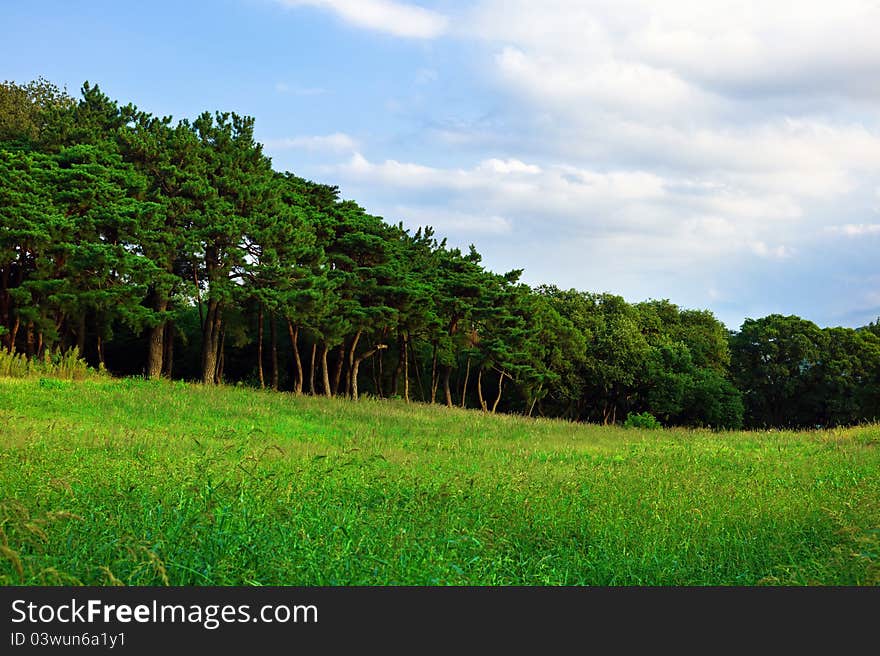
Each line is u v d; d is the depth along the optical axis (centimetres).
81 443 1518
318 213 4244
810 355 6519
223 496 855
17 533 609
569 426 3559
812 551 877
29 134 4278
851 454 1950
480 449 2236
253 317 4497
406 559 662
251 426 2430
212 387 3516
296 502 884
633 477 1473
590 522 980
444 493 1008
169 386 3291
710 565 826
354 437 2475
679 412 6156
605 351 5966
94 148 3459
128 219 3331
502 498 1115
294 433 2427
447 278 4878
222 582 600
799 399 6662
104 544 629
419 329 4816
